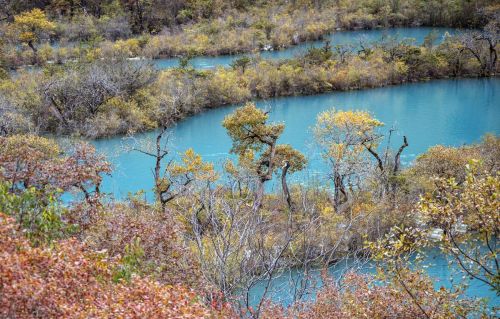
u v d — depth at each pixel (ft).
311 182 141.59
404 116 217.77
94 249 43.98
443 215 38.96
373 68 272.51
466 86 263.90
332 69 270.26
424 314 43.19
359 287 50.16
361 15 392.88
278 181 148.46
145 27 388.98
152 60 295.07
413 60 278.87
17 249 32.86
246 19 390.42
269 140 137.18
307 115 221.87
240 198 61.05
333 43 348.18
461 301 42.24
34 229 42.91
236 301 46.24
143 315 30.37
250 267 49.08
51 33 351.67
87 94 211.41
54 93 209.26
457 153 130.00
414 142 187.62
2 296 27.99
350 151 132.05
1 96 203.82
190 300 35.55
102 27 365.81
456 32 344.08
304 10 411.75
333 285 51.03
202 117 225.76
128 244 45.32
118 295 32.83
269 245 52.60
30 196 43.86
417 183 122.42
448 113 220.43
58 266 32.17
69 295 31.45
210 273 47.60
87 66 237.25
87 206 49.49
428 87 264.93
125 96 221.87
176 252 47.09
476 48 288.10
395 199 111.96
